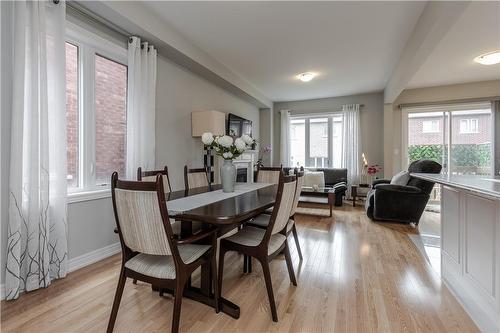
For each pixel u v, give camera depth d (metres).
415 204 3.78
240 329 1.50
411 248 2.88
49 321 1.55
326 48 3.54
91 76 2.54
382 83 5.17
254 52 3.69
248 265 2.27
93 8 2.24
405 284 2.04
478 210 1.70
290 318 1.60
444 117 5.39
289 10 2.64
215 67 3.99
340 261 2.51
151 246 1.35
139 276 1.43
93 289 1.94
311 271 2.29
